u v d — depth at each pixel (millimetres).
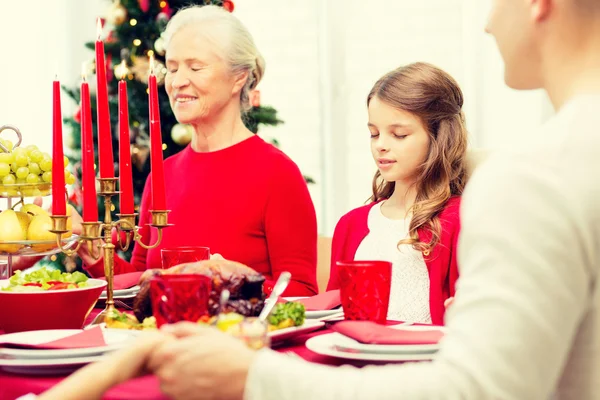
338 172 4773
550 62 735
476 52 4488
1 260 1667
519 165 672
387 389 670
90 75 3953
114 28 3693
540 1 722
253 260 2025
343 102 4754
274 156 2070
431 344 999
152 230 2113
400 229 1918
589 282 667
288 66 4812
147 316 1227
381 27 4672
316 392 691
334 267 2023
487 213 668
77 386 726
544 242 645
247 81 2139
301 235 2010
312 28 4781
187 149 2203
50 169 1544
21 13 4766
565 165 661
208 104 2057
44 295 1198
